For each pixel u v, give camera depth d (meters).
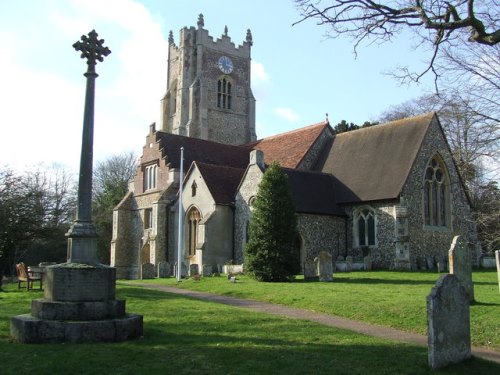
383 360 9.13
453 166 34.72
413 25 10.66
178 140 42.22
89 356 8.94
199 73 59.00
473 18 9.80
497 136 15.70
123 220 42.72
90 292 10.70
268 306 16.70
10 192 24.77
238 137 61.19
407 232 30.70
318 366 8.66
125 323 10.45
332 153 38.72
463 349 9.37
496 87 15.31
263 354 9.30
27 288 21.66
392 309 14.41
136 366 8.48
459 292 9.47
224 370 8.36
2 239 23.44
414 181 32.28
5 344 9.85
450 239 33.88
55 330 10.04
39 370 8.21
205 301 17.14
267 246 24.53
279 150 41.84
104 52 12.30
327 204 33.69
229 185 35.78
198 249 32.75
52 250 49.56
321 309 15.63
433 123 34.31
